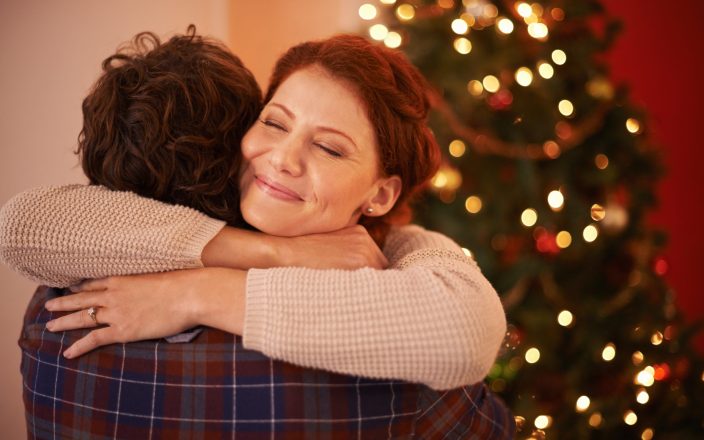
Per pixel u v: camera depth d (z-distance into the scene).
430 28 1.79
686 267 3.07
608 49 2.04
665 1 2.94
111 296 0.86
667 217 3.02
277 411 0.81
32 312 0.97
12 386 1.67
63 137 1.65
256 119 1.01
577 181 2.00
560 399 1.97
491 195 1.86
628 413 1.93
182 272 0.86
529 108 1.83
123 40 1.73
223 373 0.83
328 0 2.31
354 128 0.92
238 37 2.11
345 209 0.95
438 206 1.87
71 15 1.64
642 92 2.93
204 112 0.92
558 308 1.95
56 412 0.88
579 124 1.93
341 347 0.75
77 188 0.90
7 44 1.56
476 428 0.98
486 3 1.87
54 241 0.84
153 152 0.90
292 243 0.92
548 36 1.87
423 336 0.75
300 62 0.96
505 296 1.86
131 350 0.85
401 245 1.09
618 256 2.08
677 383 2.06
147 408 0.84
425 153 1.06
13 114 1.58
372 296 0.77
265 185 0.93
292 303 0.77
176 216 0.88
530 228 1.88
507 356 1.83
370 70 0.93
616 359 2.02
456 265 0.86
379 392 0.85
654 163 2.05
